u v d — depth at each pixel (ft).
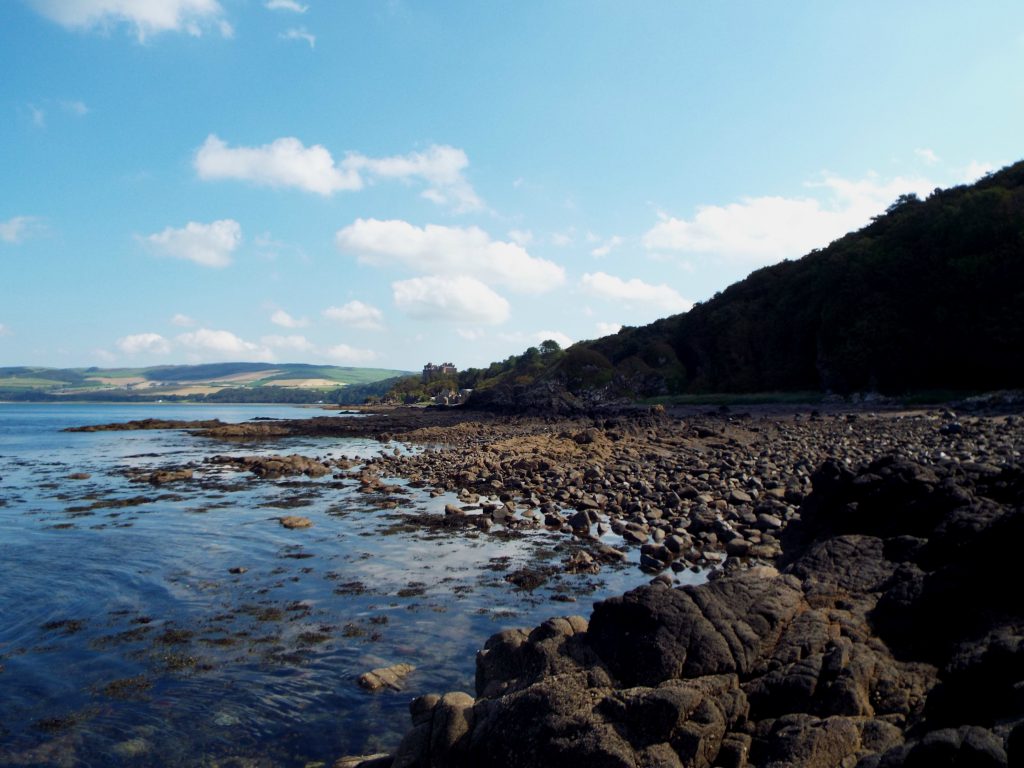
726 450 97.35
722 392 293.64
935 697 17.26
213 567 45.85
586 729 17.30
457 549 49.88
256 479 93.76
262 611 36.81
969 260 194.29
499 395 371.97
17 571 45.14
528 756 17.43
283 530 57.62
